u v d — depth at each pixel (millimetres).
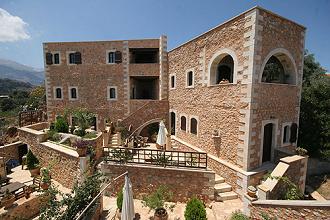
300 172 9289
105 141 14195
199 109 12812
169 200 9586
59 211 7145
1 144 16266
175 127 16375
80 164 10547
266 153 10375
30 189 9750
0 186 10000
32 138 14906
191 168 9625
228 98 10250
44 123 18953
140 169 9953
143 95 23656
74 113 18375
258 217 6785
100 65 19344
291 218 5914
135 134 16625
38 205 9367
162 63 17781
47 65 20031
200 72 12586
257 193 7418
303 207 5660
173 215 8492
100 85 19484
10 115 32812
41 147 13844
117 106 19406
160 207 8359
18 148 16219
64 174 11719
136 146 14664
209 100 11773
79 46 19453
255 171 9148
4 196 8578
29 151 13531
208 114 11914
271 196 7375
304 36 11164
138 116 16828
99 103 19625
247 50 8977
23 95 49938
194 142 13484
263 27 8898
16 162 15516
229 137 10242
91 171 11023
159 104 17328
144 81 23516
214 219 7922
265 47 9109
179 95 15492
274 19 9383
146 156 11922
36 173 13406
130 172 10062
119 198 8562
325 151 12117
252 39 8680
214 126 11391
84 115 17891
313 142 12609
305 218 5625
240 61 9422
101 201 8695
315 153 12695
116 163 10305
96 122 19766
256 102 9078
